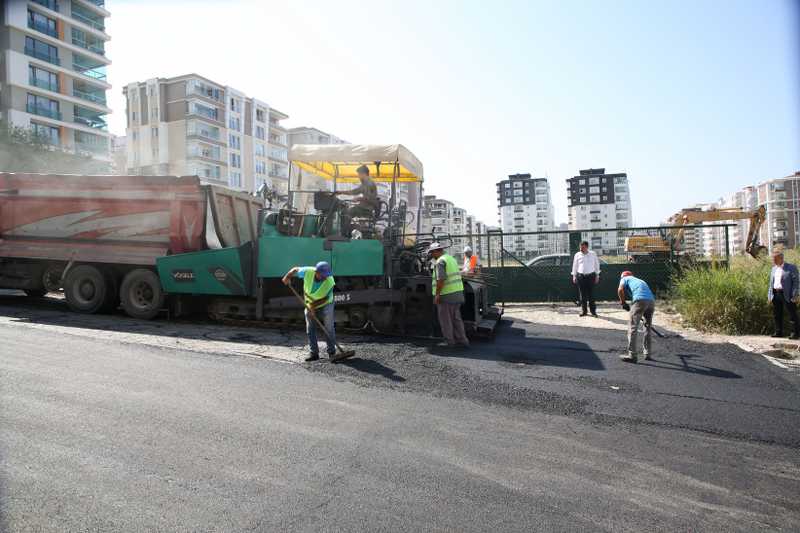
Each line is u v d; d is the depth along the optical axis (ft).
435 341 26.17
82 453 11.33
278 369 19.43
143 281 30.22
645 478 11.18
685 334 29.25
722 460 12.26
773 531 9.15
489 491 10.35
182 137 201.87
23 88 133.28
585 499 10.14
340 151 27.55
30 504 9.15
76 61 152.46
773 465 12.03
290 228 28.27
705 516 9.61
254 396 15.97
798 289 27.17
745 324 29.81
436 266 24.76
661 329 30.94
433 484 10.57
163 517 8.93
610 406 16.25
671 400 16.98
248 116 233.55
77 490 9.73
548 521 9.26
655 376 20.07
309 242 27.30
